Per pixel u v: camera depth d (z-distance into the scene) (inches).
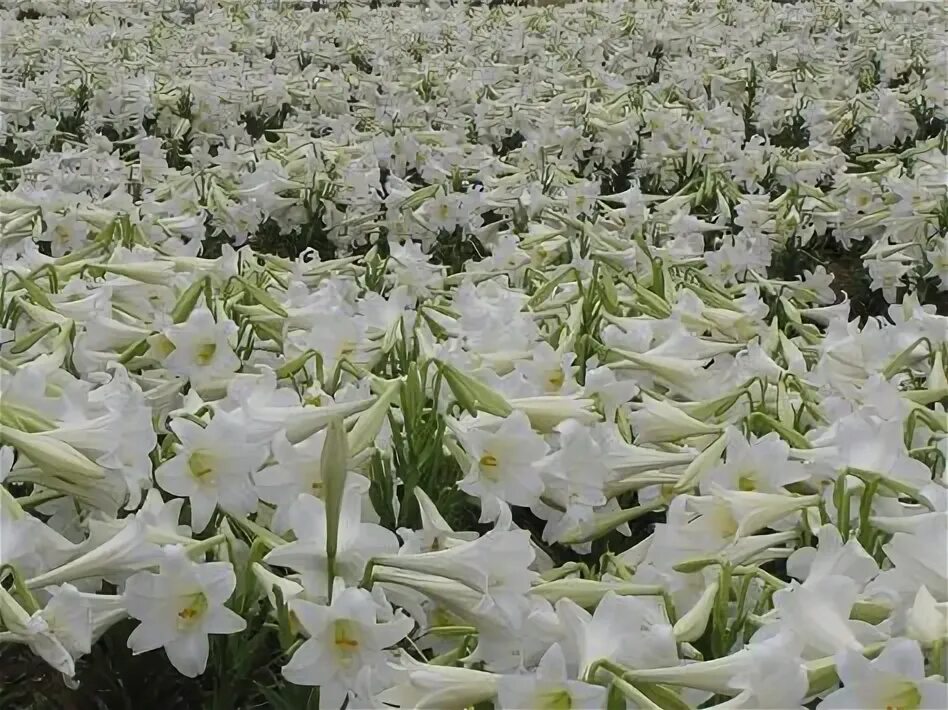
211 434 57.0
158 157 152.7
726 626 54.6
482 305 85.6
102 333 79.7
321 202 144.3
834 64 259.1
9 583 56.1
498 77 233.8
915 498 56.3
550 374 75.8
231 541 56.7
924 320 86.3
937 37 282.0
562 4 399.5
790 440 67.0
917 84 236.8
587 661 48.9
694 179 157.5
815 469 61.9
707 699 50.9
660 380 80.7
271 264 106.4
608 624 49.6
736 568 56.4
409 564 52.6
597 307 89.6
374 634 49.6
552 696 46.5
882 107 202.7
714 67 250.5
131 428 59.2
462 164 160.6
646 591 55.9
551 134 175.0
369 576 52.2
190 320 72.3
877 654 47.2
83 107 203.5
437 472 66.6
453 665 54.8
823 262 145.3
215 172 147.1
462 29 301.1
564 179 152.1
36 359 74.0
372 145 163.9
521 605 52.6
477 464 61.4
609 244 116.7
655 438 71.8
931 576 50.5
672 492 67.2
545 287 94.8
